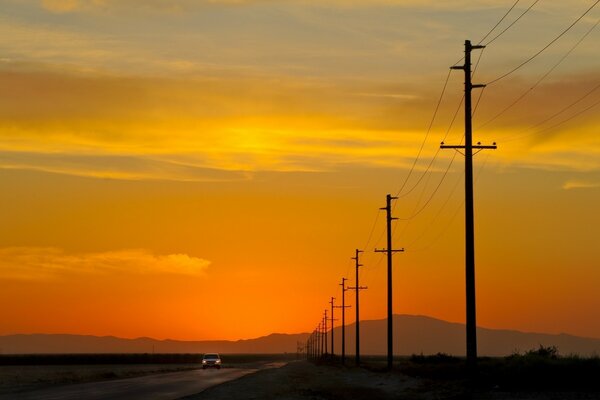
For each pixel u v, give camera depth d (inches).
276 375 5211.6
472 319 2596.0
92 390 3427.7
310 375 5137.8
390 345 4653.1
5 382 4355.3
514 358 3196.4
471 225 2576.3
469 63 2605.8
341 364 7819.9
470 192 2578.7
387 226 4692.4
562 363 2691.9
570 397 2278.5
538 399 2267.5
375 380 4040.4
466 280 2586.1
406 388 3196.4
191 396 2938.0
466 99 2598.4
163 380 4586.6
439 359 5536.4
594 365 2672.2
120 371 7101.4
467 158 2576.3
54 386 3836.1
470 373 2623.0
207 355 7751.0
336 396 2915.8
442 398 2534.5
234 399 2787.9
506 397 2357.3
